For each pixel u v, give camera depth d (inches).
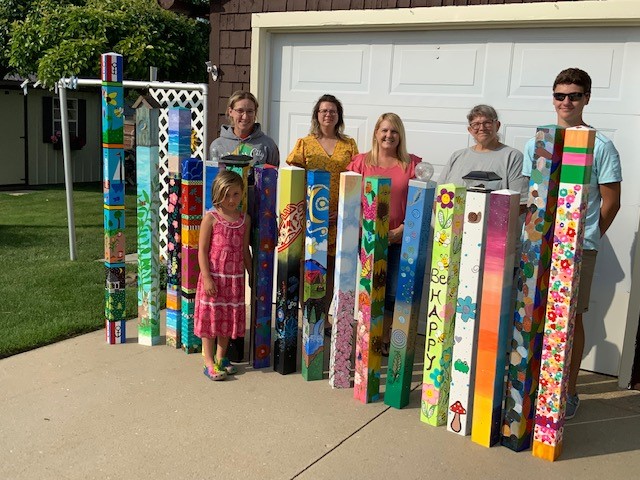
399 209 161.2
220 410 134.2
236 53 207.9
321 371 152.4
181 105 225.0
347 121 198.8
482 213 118.9
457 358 125.4
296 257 150.8
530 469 114.9
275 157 177.6
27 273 240.7
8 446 117.5
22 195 485.4
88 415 130.1
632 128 157.0
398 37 187.3
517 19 163.5
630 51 155.9
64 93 255.9
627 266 158.4
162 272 237.3
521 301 117.6
